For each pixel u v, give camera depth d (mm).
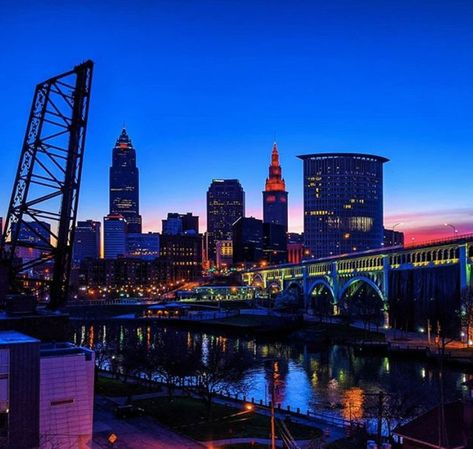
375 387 113062
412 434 55000
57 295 79688
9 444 52062
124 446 64938
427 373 126812
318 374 131125
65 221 79500
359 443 66562
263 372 131500
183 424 74312
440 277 183875
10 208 78000
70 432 56188
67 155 79562
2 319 63562
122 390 96125
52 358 56469
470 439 51688
